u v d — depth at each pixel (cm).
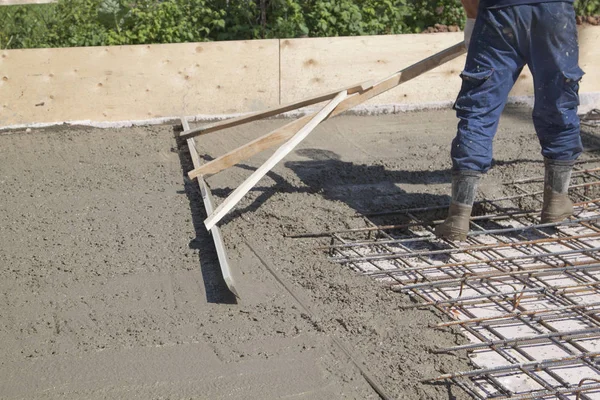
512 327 406
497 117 483
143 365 364
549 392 339
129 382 350
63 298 427
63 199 571
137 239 500
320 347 380
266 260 475
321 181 606
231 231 513
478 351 383
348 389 347
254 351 376
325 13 889
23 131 752
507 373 364
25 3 828
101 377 354
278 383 350
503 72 473
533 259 480
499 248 501
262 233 514
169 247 489
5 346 381
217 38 891
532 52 473
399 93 823
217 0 895
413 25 945
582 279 454
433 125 777
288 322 403
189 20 887
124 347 379
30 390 345
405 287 436
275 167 640
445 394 343
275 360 369
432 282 437
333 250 494
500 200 564
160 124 778
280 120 791
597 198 580
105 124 767
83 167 646
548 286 435
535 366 356
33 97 750
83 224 525
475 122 476
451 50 542
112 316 408
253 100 796
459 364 367
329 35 895
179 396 340
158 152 688
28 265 465
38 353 374
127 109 774
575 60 479
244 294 432
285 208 548
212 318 406
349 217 537
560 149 502
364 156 673
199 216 537
